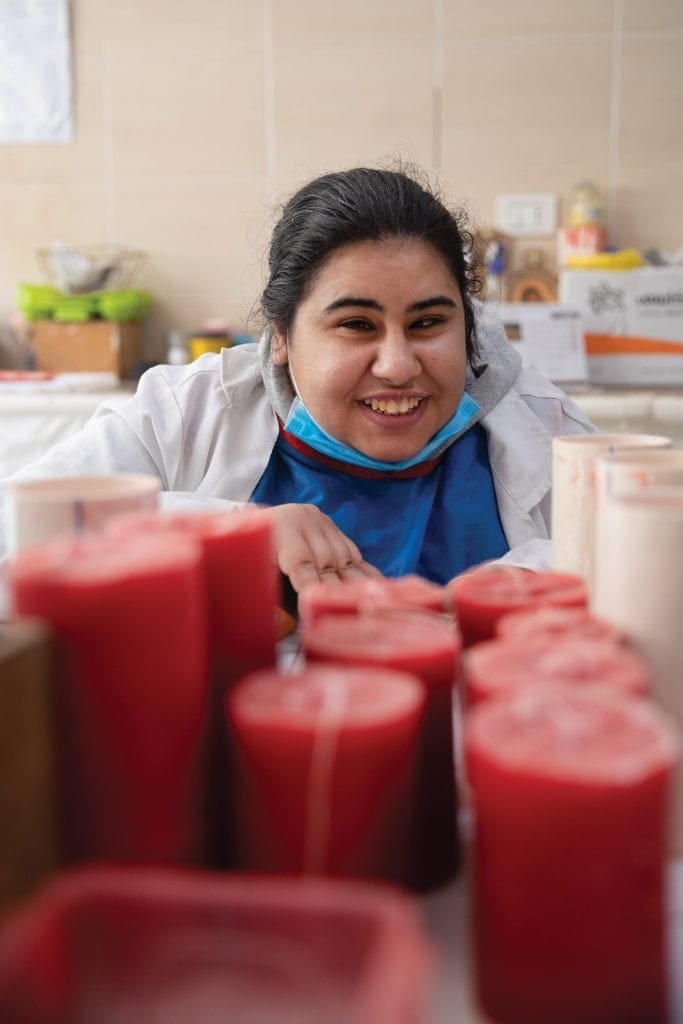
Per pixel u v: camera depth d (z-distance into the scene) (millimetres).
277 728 388
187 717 420
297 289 1093
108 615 396
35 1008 287
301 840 397
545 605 542
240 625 500
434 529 1270
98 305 2545
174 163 2682
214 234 2703
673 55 2498
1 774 365
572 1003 349
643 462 676
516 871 347
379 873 407
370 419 1112
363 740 387
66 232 2742
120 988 294
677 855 474
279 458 1270
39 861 387
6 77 2674
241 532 497
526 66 2545
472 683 434
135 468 1237
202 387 1279
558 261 2611
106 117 2676
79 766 409
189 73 2635
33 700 382
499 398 1295
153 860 417
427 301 1038
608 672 427
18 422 2332
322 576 899
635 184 2568
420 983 270
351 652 469
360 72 2590
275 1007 287
